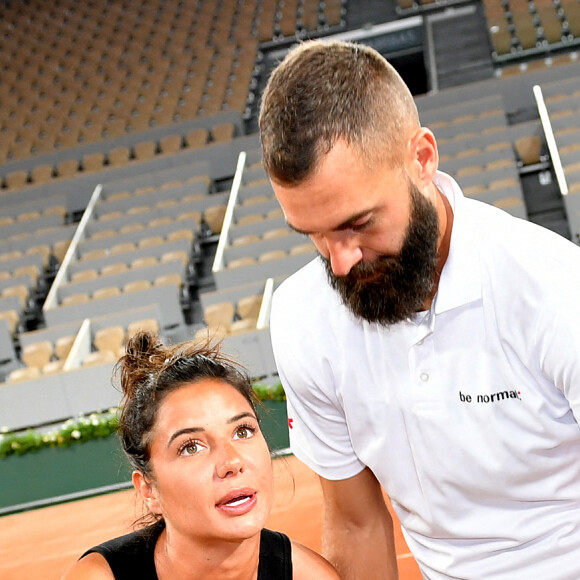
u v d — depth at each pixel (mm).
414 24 13812
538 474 1117
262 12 14500
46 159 11789
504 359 1061
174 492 1153
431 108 10469
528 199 8648
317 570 1333
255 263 7770
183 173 10523
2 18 15719
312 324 1192
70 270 8867
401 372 1128
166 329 7891
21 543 3426
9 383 6203
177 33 14328
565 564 1167
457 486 1158
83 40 14680
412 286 960
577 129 8617
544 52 11898
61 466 5324
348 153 875
